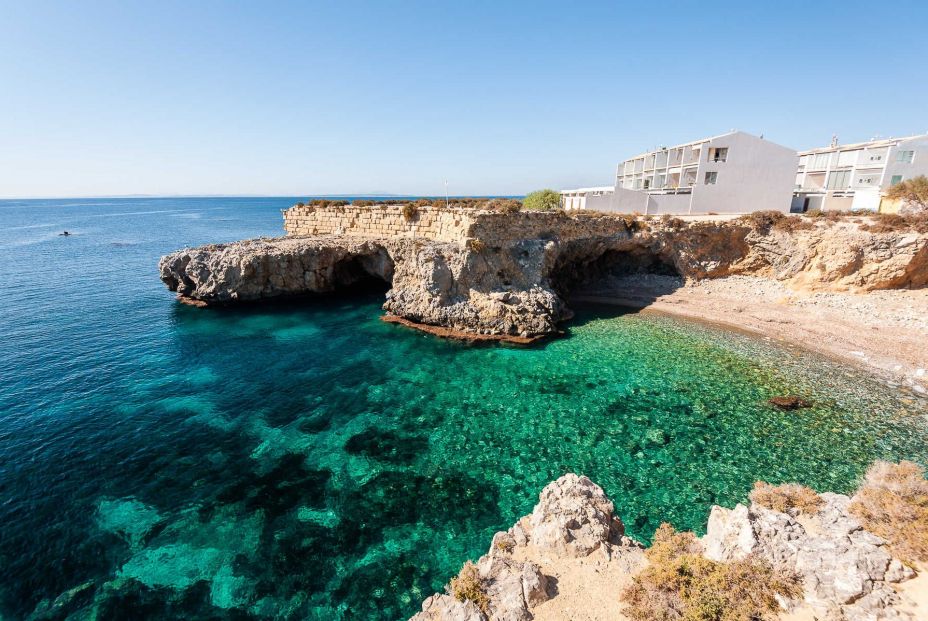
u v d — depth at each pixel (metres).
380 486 16.91
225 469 17.86
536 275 36.75
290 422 21.28
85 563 13.49
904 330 29.36
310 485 16.98
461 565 13.41
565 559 11.08
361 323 35.75
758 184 53.72
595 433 20.16
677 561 10.18
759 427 20.31
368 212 45.31
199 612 12.02
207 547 14.10
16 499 16.02
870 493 10.92
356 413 22.11
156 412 22.02
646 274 45.75
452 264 34.41
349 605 12.22
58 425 20.72
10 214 195.25
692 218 48.41
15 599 12.34
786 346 29.42
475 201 53.09
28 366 26.89
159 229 118.25
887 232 33.53
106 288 47.31
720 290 40.81
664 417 21.30
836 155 61.09
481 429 20.64
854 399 22.53
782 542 9.87
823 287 36.22
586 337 32.06
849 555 9.15
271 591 12.64
